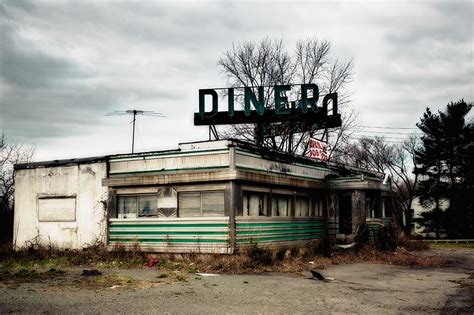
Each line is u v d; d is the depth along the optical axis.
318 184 21.75
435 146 47.88
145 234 17.83
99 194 19.14
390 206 26.67
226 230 16.28
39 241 20.50
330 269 15.85
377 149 51.28
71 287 11.42
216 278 13.22
